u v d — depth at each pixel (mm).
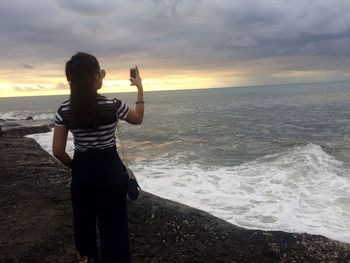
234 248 4609
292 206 8234
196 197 9000
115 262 3289
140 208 5566
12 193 6617
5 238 4832
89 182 3135
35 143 14750
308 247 4711
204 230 5012
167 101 91438
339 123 25469
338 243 4836
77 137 3088
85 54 3014
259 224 7172
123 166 3297
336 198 8797
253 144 17906
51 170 8398
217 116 37000
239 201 8625
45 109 73500
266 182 10289
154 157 15227
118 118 3146
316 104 47438
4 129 23641
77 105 2936
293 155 13820
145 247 4594
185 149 17203
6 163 9422
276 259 4453
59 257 4371
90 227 3420
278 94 101250
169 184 10297
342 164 12578
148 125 30172
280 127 25016
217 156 15070
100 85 3113
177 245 4648
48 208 5824
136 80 3324
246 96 100688
